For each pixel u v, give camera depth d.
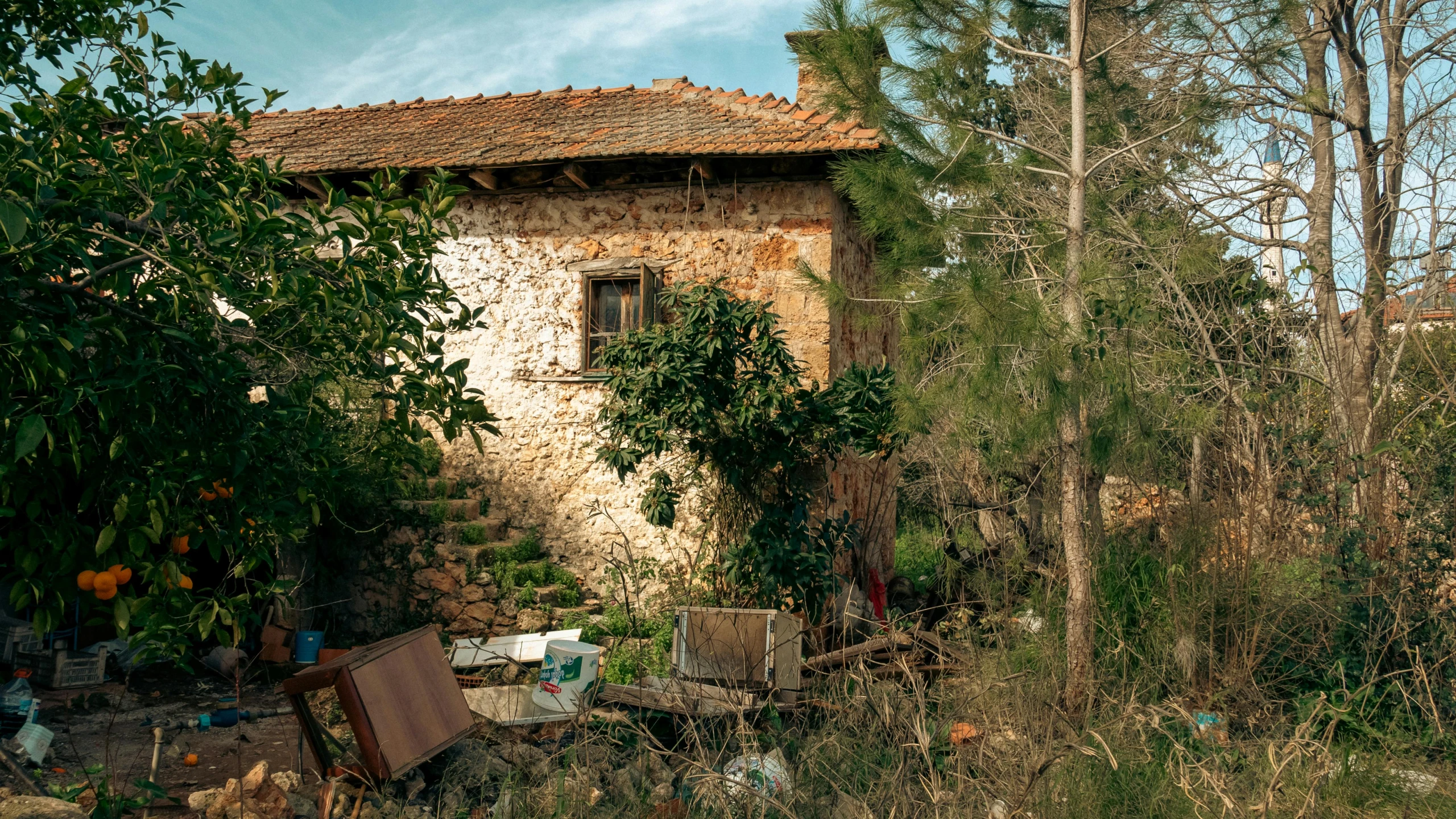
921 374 6.29
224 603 3.74
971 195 6.50
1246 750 4.97
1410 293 8.00
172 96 4.14
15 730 5.60
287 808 4.03
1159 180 9.20
